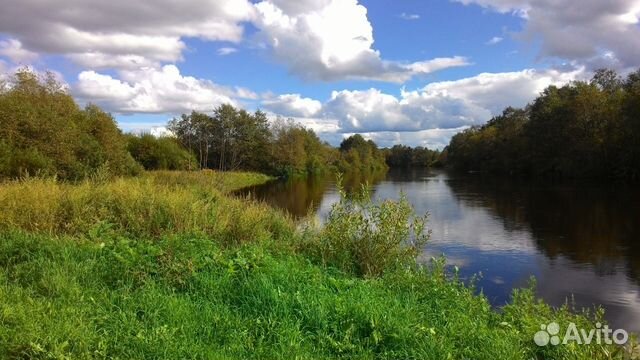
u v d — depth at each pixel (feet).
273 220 43.52
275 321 17.58
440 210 96.94
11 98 79.20
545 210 93.91
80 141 88.07
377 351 16.58
